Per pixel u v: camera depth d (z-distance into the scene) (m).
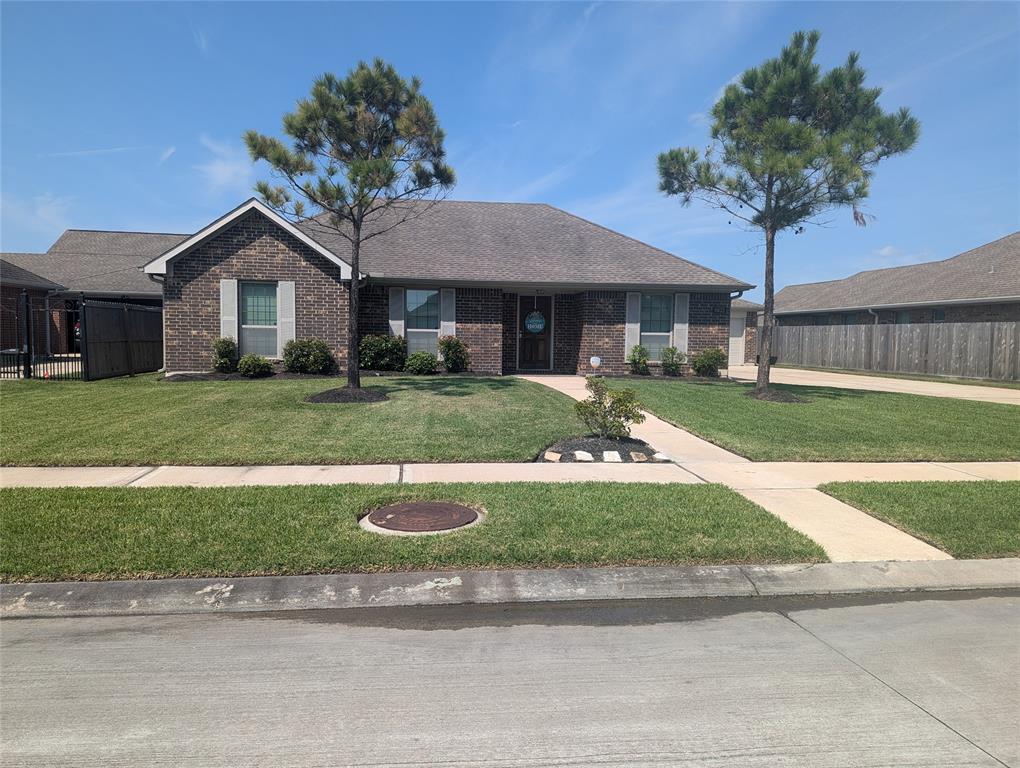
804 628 4.29
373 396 12.58
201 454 8.26
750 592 4.86
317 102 11.70
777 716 3.24
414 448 8.78
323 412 11.16
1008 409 13.38
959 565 5.27
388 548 5.12
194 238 15.59
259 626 4.19
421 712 3.24
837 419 11.90
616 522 5.86
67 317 24.16
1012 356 21.02
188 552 4.95
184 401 11.92
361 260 17.58
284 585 4.60
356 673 3.62
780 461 8.89
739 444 9.68
